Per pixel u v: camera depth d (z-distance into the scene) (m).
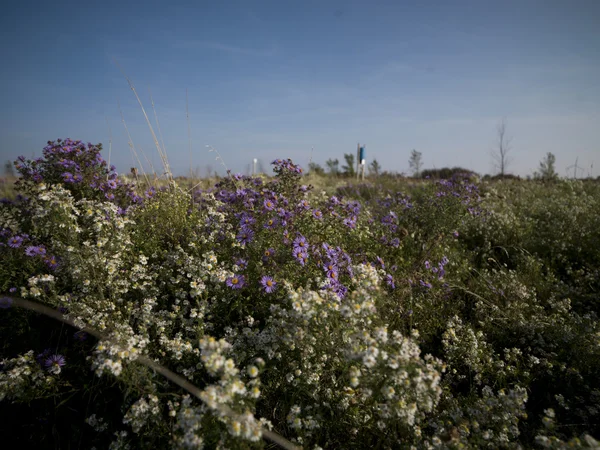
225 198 4.03
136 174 4.98
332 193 8.28
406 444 2.12
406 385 1.90
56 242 2.79
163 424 2.08
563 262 5.06
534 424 2.49
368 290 2.40
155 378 2.26
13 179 7.04
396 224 4.94
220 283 2.87
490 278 4.30
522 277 4.33
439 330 3.45
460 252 5.11
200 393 1.77
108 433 2.28
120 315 2.61
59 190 2.87
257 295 2.92
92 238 3.15
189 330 2.65
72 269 2.68
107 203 3.16
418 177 12.48
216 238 3.32
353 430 2.23
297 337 2.29
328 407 2.28
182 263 3.09
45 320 2.76
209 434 1.87
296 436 2.26
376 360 1.93
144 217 3.88
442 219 5.19
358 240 4.05
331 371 2.48
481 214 5.92
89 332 2.49
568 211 6.12
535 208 7.03
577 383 2.81
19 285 2.82
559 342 3.21
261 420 2.04
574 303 4.08
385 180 10.77
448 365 2.93
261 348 2.44
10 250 3.01
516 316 3.57
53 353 2.54
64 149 4.23
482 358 2.99
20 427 2.37
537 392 2.86
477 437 2.05
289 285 2.73
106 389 2.41
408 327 3.27
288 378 2.33
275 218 3.37
